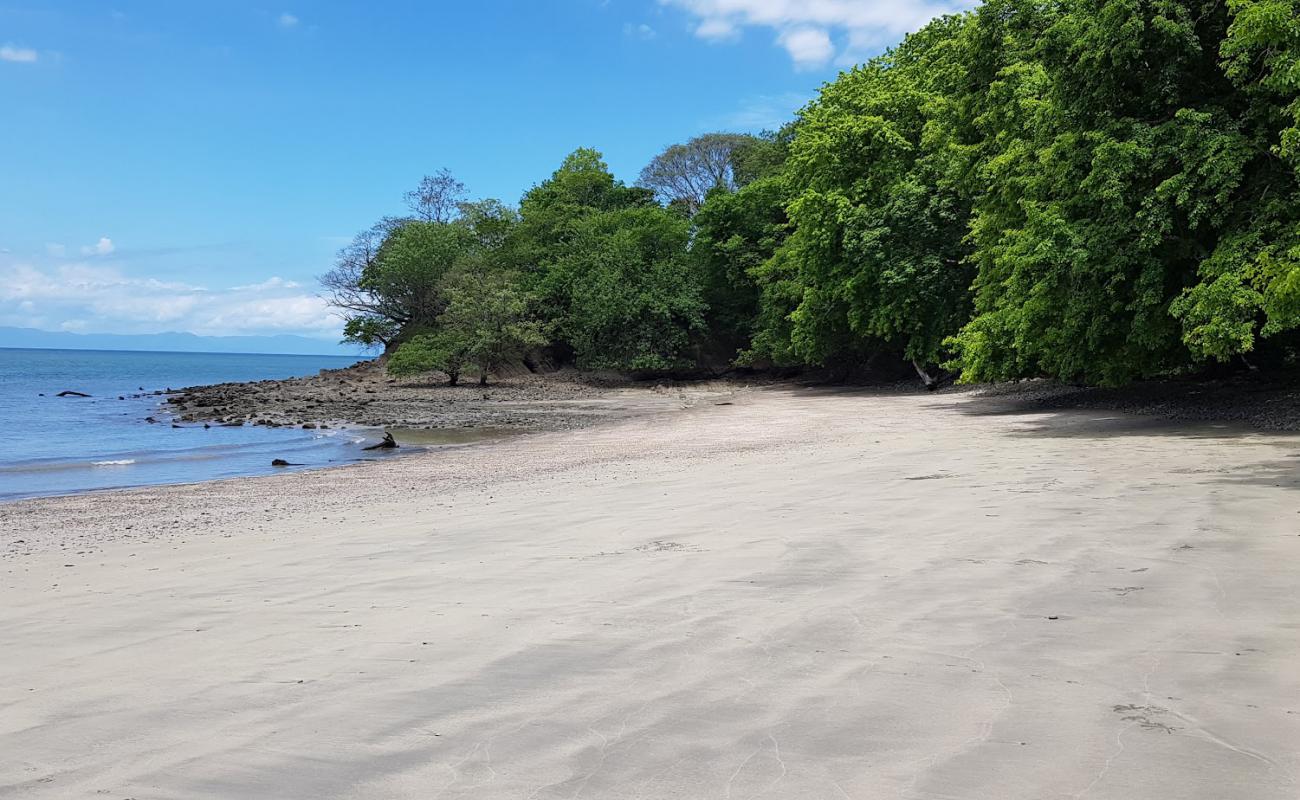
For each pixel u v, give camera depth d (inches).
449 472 643.5
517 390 2177.7
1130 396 924.6
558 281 2508.6
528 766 113.3
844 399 1489.9
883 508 337.4
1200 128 639.8
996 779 105.4
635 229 2475.4
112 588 271.4
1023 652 155.0
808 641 167.0
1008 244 886.4
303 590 245.3
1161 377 968.3
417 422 1269.7
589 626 184.9
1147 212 649.0
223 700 144.9
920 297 1443.2
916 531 283.3
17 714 142.1
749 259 2252.7
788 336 2023.9
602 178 2962.6
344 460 816.3
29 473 740.0
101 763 119.3
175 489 601.6
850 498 371.2
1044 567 223.0
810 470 497.7
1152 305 689.0
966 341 948.0
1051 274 730.8
